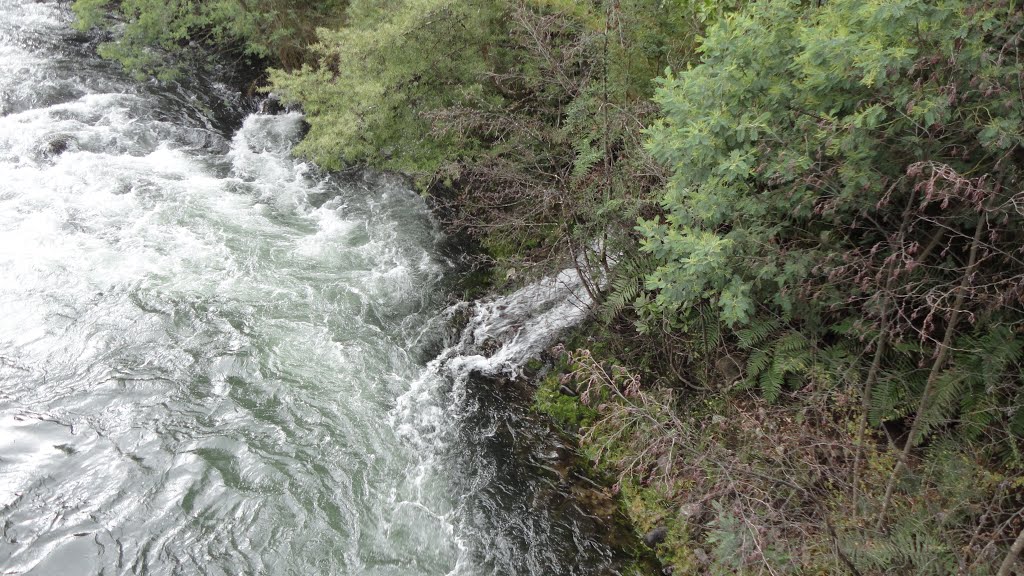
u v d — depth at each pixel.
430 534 5.96
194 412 6.86
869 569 4.45
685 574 5.47
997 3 3.82
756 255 5.35
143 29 12.88
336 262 9.38
